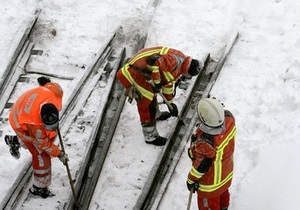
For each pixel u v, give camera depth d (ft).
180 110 24.29
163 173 22.22
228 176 18.20
